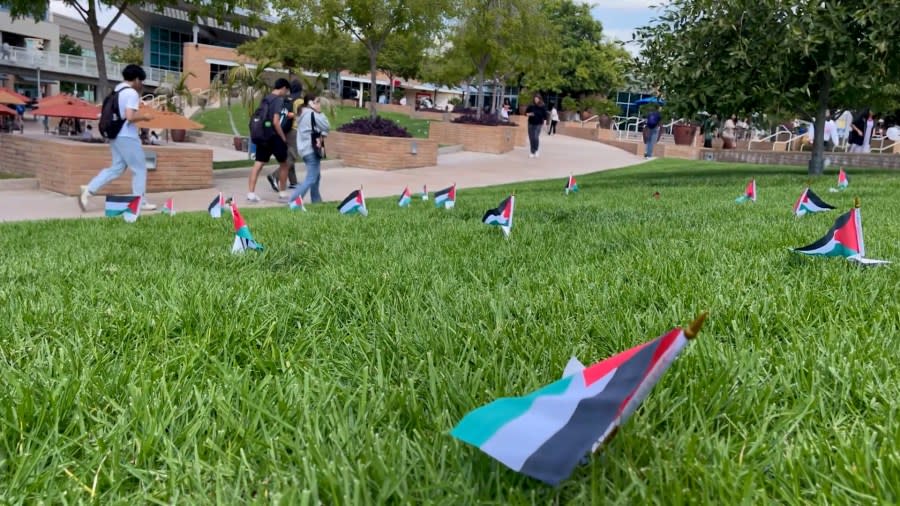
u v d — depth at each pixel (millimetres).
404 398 2035
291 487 1516
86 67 58688
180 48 59250
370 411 1984
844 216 3918
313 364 2381
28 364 2359
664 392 1994
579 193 10961
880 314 2848
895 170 16812
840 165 21203
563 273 3873
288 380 2230
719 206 7852
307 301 3289
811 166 14258
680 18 13711
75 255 4832
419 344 2615
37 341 2717
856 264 3857
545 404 1497
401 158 18172
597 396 1418
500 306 3088
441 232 5883
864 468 1569
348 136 18406
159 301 3201
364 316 3051
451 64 34625
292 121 11398
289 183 13461
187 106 37156
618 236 5465
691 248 4637
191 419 1945
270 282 3805
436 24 21266
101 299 3373
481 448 1438
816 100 13953
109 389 2146
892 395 2027
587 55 49500
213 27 58688
